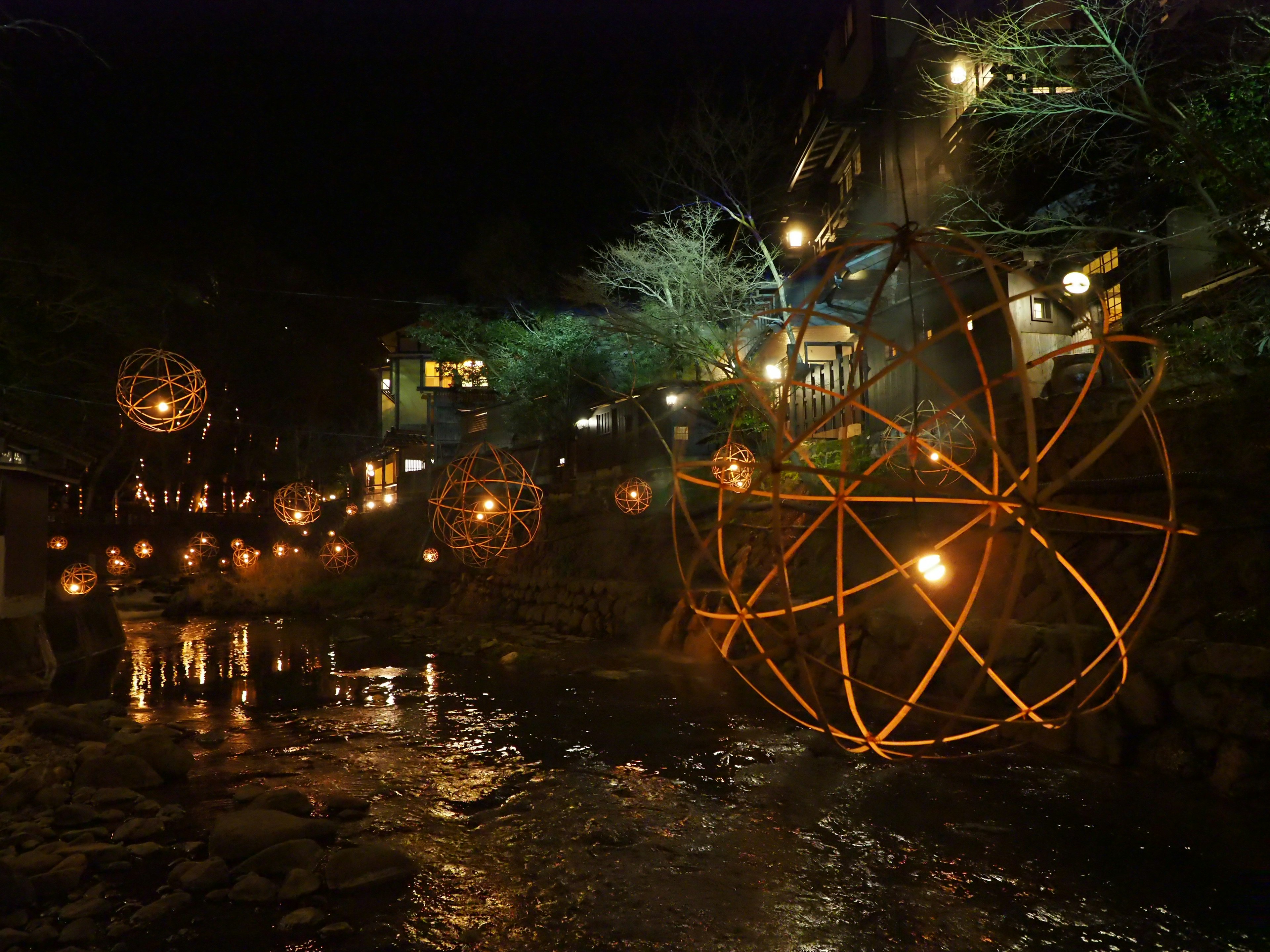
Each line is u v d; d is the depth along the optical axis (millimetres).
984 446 11352
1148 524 2928
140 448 39906
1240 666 6848
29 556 14852
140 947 4914
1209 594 7957
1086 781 7270
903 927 4945
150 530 39438
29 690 13188
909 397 16406
